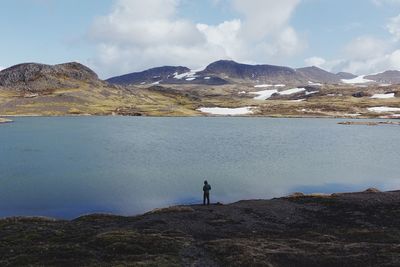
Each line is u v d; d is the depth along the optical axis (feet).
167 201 185.26
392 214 150.92
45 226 131.85
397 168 282.56
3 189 203.10
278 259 99.30
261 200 175.73
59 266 93.04
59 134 501.97
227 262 97.19
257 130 622.13
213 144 416.87
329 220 144.87
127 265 92.07
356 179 241.76
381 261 96.07
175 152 350.64
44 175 239.50
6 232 123.03
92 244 109.91
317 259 98.68
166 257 99.50
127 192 200.85
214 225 137.90
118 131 564.30
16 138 446.19
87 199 187.11
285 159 316.81
